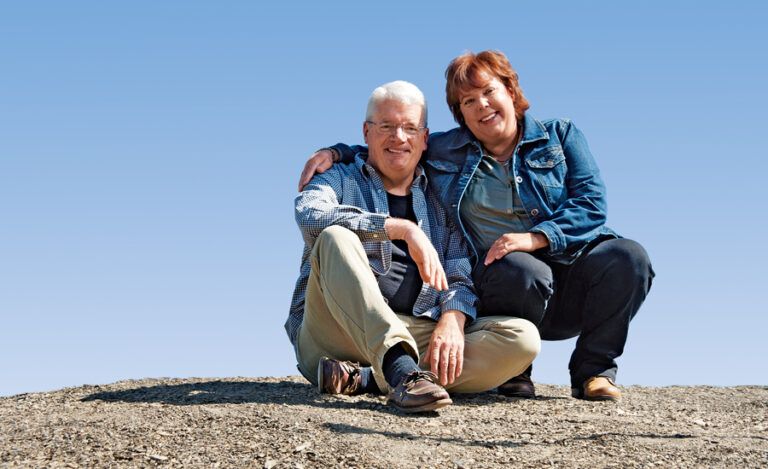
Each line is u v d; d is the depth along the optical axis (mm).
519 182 4219
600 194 4227
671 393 4613
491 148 4301
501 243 4016
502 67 4211
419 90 4188
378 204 4121
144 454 2707
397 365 3383
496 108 4160
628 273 4086
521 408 3744
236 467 2598
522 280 3912
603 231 4281
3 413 3451
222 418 3158
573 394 4238
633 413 3752
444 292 4008
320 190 4016
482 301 4043
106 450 2752
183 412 3287
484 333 3877
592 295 4168
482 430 3170
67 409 3473
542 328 4508
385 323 3383
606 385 4090
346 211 3770
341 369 3762
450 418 3365
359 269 3492
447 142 4312
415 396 3275
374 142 4129
